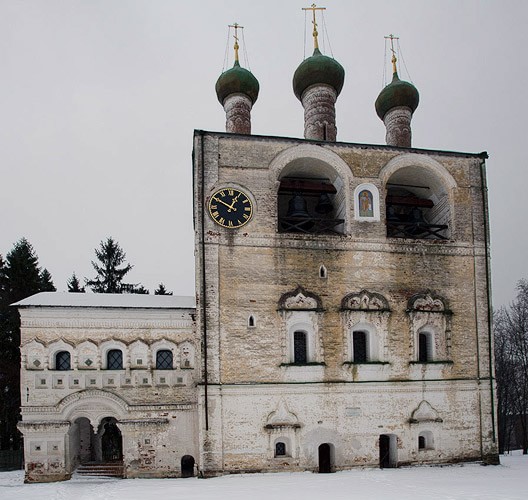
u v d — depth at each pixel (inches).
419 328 1144.2
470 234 1211.2
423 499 717.3
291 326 1094.4
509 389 2170.3
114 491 849.5
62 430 1058.7
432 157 1226.6
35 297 1136.8
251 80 1376.7
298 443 1043.9
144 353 1111.6
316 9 1432.1
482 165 1248.8
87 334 1101.7
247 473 1012.5
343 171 1180.5
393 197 1278.3
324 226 1232.8
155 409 1087.0
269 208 1128.2
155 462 1070.4
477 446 1124.5
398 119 1432.1
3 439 1766.7
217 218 1098.1
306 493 789.2
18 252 2041.1
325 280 1122.7
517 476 959.0
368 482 893.2
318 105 1353.3
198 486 885.8
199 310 1055.0
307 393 1066.7
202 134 1127.0
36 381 1070.4
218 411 1024.9
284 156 1155.9
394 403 1099.9
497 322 2317.9
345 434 1067.3
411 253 1173.1
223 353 1048.8
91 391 1076.5
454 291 1178.0
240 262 1091.3
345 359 1093.8
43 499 811.4
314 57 1368.1
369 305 1128.2
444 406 1123.3
